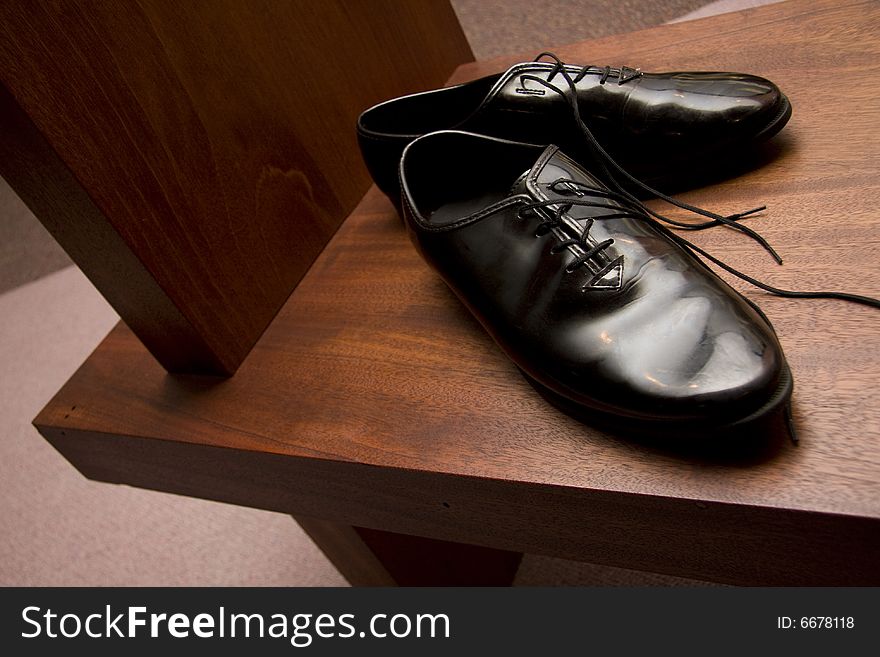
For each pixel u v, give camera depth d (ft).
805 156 2.21
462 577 3.54
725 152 2.22
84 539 4.47
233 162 2.48
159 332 2.45
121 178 2.09
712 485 1.57
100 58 2.05
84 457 2.84
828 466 1.50
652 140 2.27
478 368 2.13
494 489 1.86
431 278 2.54
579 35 4.70
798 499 1.48
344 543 3.07
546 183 1.97
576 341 1.73
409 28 3.44
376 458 2.02
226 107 2.45
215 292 2.43
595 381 1.66
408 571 3.24
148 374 2.76
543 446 1.84
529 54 3.53
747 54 2.71
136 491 4.73
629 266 1.76
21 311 6.68
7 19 1.84
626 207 1.98
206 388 2.54
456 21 3.87
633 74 2.36
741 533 1.59
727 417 1.47
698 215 2.20
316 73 2.86
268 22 2.65
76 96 1.99
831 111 2.31
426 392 2.14
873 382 1.59
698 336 1.57
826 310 1.76
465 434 1.96
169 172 2.25
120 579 4.13
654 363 1.57
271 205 2.65
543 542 1.99
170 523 4.41
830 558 1.53
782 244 1.97
